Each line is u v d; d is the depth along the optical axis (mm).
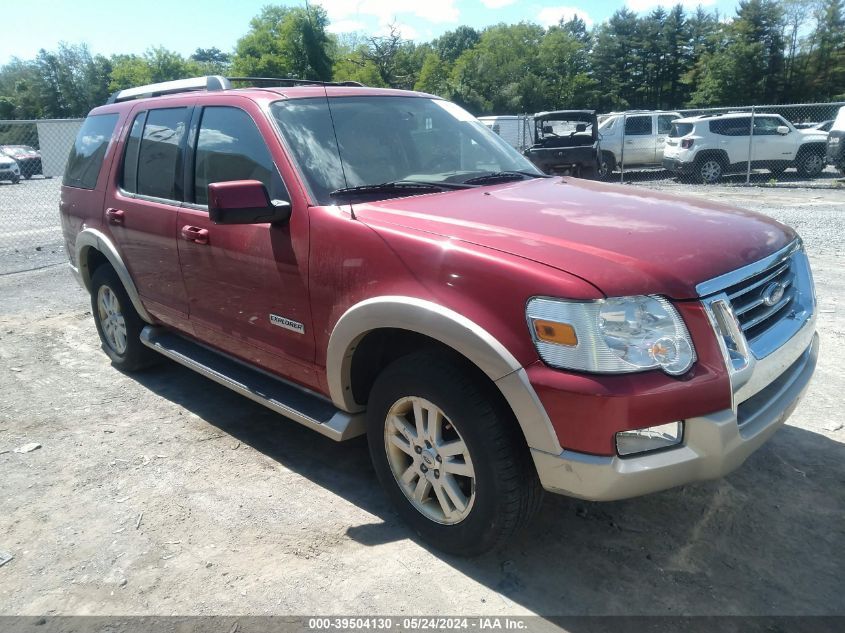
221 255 3504
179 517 3158
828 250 8289
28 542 2996
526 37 90812
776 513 3051
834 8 58031
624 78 86312
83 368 5180
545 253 2398
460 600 2553
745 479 3326
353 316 2777
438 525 2773
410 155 3561
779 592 2561
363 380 3055
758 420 2531
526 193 3254
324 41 58281
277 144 3246
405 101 3883
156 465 3662
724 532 2932
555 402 2248
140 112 4430
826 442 3639
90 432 4074
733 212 3053
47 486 3461
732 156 17094
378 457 2973
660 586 2607
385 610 2510
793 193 14789
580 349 2215
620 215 2848
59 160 21812
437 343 2723
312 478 3502
